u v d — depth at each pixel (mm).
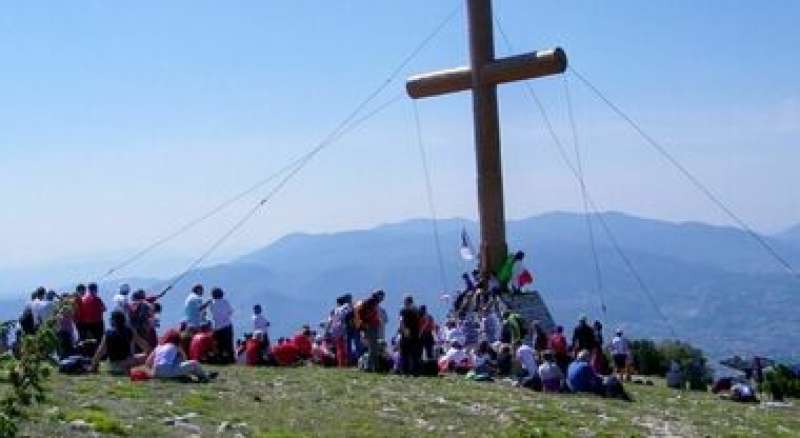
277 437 21844
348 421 25094
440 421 26547
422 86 51469
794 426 32812
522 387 35500
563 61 48875
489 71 49750
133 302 37000
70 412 21469
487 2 50281
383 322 38219
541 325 46062
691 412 33594
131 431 20625
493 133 50156
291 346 38812
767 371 42500
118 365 31047
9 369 13078
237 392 28484
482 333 44969
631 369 48156
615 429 27984
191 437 20766
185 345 38219
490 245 49812
